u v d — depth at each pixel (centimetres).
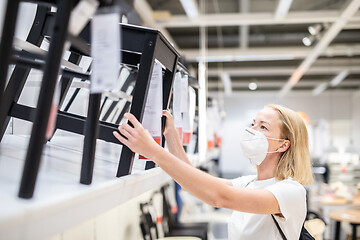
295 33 859
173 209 439
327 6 665
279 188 157
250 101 1639
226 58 921
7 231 51
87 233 196
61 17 66
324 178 882
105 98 215
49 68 67
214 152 429
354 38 835
